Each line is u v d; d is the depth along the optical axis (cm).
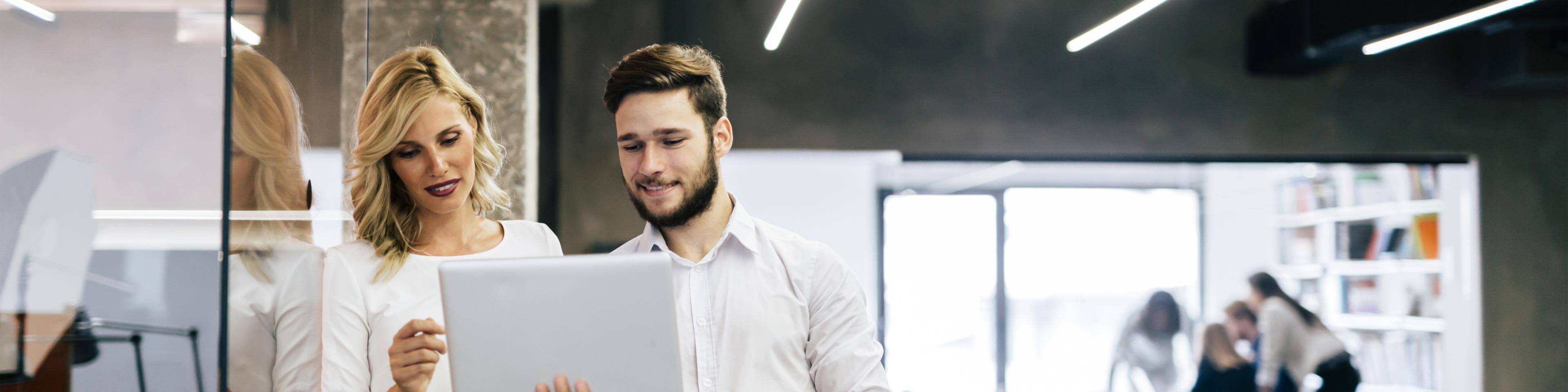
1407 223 553
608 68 451
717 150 165
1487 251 523
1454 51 516
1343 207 582
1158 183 644
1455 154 515
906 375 620
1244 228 626
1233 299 628
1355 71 509
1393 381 556
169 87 267
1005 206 631
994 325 643
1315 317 557
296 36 97
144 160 260
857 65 482
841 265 178
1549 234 522
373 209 161
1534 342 524
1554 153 520
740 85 474
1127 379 630
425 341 154
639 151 160
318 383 115
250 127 76
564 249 457
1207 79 498
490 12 290
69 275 150
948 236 624
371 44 283
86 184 156
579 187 460
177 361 142
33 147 275
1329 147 505
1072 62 493
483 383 128
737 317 167
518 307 129
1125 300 645
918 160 492
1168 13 498
